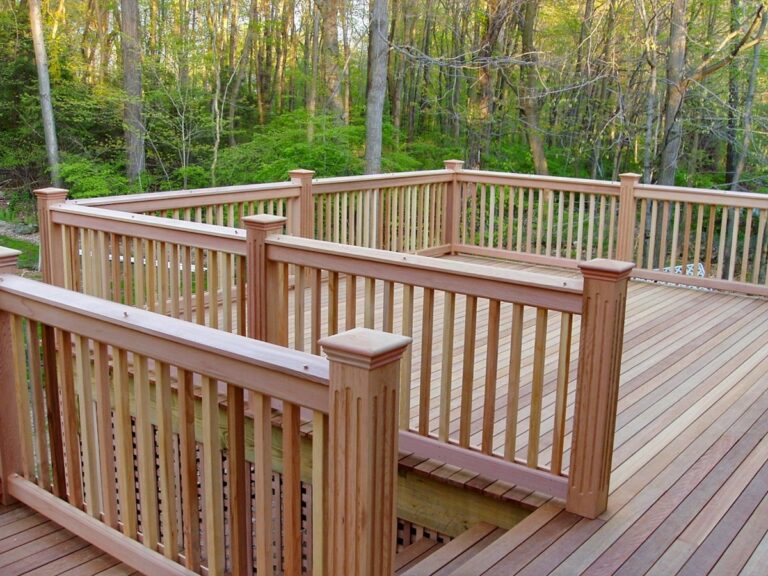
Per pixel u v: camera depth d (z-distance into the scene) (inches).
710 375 174.6
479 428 141.3
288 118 605.9
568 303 105.7
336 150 571.8
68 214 181.9
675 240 268.2
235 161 616.7
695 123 610.9
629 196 271.3
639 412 151.3
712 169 679.1
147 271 165.6
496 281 111.7
